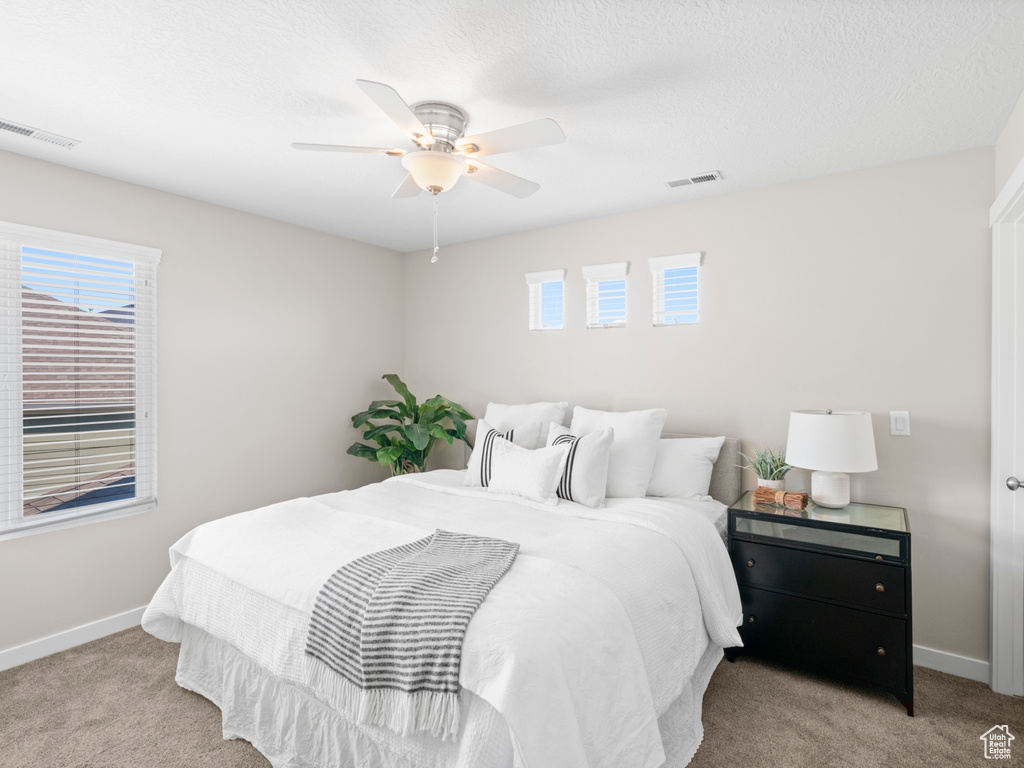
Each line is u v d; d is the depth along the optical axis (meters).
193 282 3.26
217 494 3.39
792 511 2.59
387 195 3.18
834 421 2.47
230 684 2.09
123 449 2.99
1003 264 2.39
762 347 3.05
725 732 2.09
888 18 1.60
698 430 3.26
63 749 2.00
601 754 1.48
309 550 2.04
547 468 2.78
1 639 2.56
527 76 1.92
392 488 3.06
